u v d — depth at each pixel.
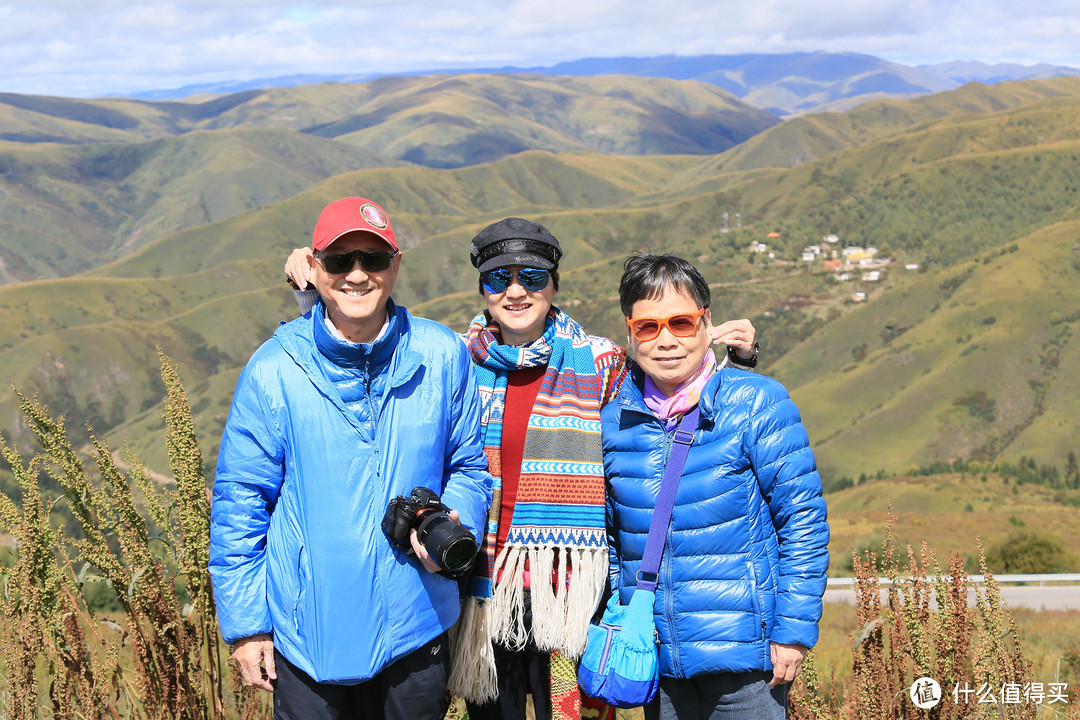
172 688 2.30
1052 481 108.06
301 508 2.07
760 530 2.37
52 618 2.18
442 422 2.20
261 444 2.09
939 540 33.00
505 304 2.57
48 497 2.16
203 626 2.35
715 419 2.36
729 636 2.31
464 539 1.96
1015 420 161.88
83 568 2.24
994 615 2.52
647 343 2.39
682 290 2.37
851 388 188.88
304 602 2.05
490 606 2.47
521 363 2.54
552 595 2.45
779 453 2.32
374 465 2.08
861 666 2.59
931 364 187.50
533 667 2.61
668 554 2.39
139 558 2.20
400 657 2.10
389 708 2.15
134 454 2.29
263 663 2.11
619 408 2.54
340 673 2.01
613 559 2.61
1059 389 167.00
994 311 196.00
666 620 2.38
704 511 2.35
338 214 2.04
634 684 2.29
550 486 2.49
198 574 2.29
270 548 2.10
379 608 2.05
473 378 2.34
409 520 2.02
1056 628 10.32
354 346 2.06
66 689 2.24
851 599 17.42
